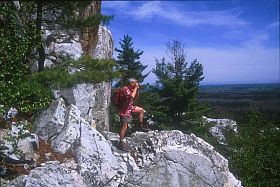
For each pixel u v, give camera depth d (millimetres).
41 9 11570
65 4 11938
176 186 9656
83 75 10250
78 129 9281
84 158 8734
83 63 10914
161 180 9625
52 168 7973
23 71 10258
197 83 28703
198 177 10070
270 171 18234
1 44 9891
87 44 17062
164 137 10586
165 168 9883
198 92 27656
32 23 11320
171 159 10109
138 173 9555
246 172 17578
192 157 10383
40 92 9742
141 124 11398
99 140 9477
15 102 9469
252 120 23891
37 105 9828
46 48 13336
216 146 20328
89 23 11914
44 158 8492
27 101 9648
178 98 27047
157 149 10234
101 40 18047
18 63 10164
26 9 11891
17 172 7793
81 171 8500
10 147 7938
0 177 7547
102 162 9008
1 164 7723
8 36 10430
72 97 12078
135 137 11414
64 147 8891
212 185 10141
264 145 20250
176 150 10383
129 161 9828
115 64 11000
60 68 10641
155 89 28812
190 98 27203
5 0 10945
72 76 10125
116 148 10523
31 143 8570
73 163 8609
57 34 13859
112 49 20281
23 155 8055
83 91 13469
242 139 20578
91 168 8719
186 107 27312
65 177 8000
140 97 27484
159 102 27859
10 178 7641
